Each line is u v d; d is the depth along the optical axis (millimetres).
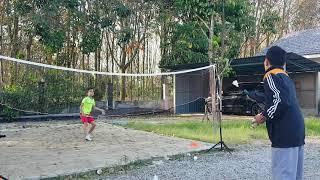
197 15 16953
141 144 10148
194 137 11273
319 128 13562
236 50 19594
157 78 25297
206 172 7188
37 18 18875
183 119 18594
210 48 16094
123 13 21984
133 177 6828
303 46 21609
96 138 11367
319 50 20312
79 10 21125
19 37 20344
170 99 24078
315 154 9047
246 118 18547
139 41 23953
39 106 18828
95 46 21469
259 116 4398
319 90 20422
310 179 6645
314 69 19438
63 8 20469
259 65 19172
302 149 4301
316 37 22219
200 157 8648
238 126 13914
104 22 21578
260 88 20188
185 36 22609
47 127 14625
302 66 18641
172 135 11992
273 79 4137
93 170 7105
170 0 23062
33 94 18703
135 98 24859
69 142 10594
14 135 12148
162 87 25016
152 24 23812
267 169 7418
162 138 11281
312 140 11320
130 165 7691
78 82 21000
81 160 7977
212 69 12688
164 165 7816
